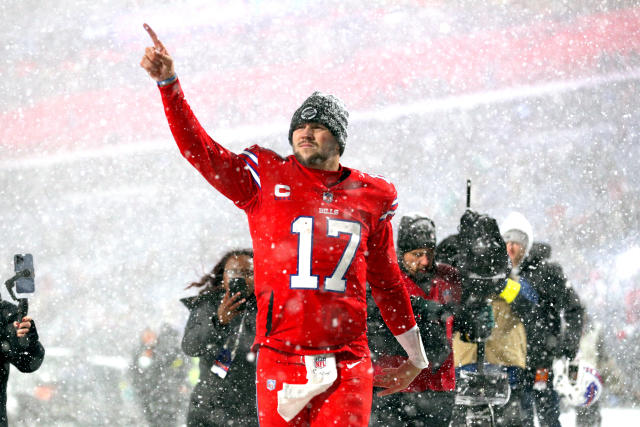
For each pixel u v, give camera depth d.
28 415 27.58
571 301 24.05
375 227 15.04
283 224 14.30
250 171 14.48
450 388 20.16
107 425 26.62
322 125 14.70
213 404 19.58
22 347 19.25
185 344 19.67
